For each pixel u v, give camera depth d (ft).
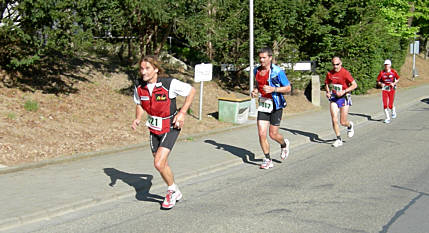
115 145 29.55
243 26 53.62
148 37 46.68
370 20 71.41
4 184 20.98
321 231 15.72
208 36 46.57
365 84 73.10
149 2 36.81
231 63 56.65
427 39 151.02
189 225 16.56
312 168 25.89
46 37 32.96
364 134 38.24
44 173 23.13
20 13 30.81
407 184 21.95
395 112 49.83
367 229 15.92
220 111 41.60
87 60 47.91
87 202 18.88
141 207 18.88
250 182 22.91
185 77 53.67
